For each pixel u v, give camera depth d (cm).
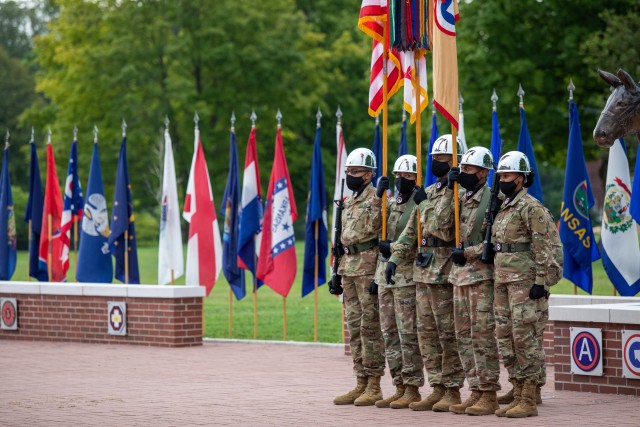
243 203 2305
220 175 6344
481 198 1257
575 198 1938
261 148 6341
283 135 6419
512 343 1236
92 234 2438
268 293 3894
